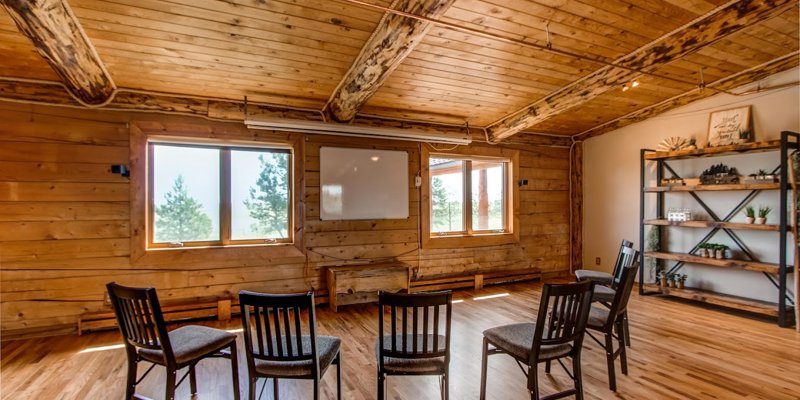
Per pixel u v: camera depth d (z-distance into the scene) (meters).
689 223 4.68
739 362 3.03
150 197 4.05
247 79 3.80
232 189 4.37
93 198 3.79
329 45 3.28
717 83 4.60
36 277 3.63
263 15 2.84
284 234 4.61
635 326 3.88
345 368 2.93
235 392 2.34
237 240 4.40
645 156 5.12
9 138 3.54
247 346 2.01
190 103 4.06
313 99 4.36
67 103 3.68
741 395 2.53
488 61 3.78
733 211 4.64
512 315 4.28
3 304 3.54
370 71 3.37
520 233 6.08
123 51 3.19
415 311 1.99
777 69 4.20
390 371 2.08
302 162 4.57
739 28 3.21
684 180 4.86
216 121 4.21
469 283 5.51
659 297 5.00
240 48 3.25
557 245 6.44
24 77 3.53
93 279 3.80
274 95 4.19
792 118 4.18
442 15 2.92
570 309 2.16
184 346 2.18
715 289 4.84
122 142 3.88
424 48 3.49
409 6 2.67
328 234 4.74
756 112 4.46
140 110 3.92
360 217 4.90
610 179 6.09
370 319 4.12
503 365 3.02
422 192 5.33
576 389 2.28
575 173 6.48
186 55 3.30
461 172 5.75
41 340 3.55
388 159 5.08
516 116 5.18
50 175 3.66
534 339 2.12
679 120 5.19
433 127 5.34
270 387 2.64
